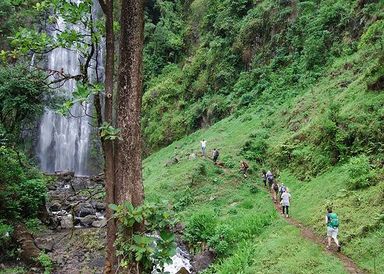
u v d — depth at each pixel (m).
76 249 16.38
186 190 23.38
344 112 20.80
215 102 39.44
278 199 20.50
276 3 38.62
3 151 19.30
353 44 28.86
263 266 12.52
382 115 18.36
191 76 44.50
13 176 19.45
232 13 43.34
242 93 37.50
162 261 5.65
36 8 6.83
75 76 6.86
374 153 17.61
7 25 30.97
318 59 31.62
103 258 15.41
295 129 26.19
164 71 48.66
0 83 18.94
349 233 13.50
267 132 28.73
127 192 6.76
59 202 23.78
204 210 19.67
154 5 52.66
